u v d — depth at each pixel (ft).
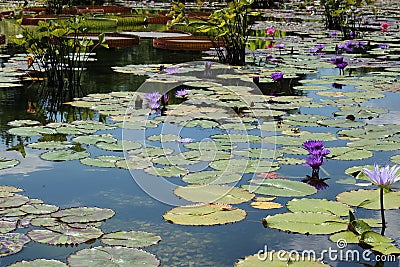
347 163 10.06
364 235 6.89
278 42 30.83
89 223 7.40
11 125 12.45
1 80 17.98
